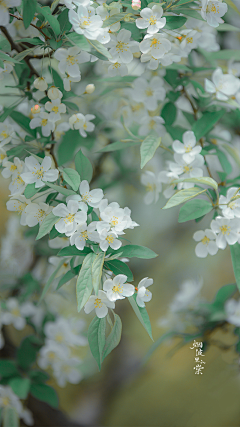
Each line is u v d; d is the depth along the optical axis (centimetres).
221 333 186
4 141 152
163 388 272
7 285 182
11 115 154
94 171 196
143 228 281
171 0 145
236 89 155
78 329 183
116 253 141
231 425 244
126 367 277
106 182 201
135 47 146
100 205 141
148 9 142
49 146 160
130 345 297
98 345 139
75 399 271
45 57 154
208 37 158
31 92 155
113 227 140
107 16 145
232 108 162
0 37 151
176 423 253
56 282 164
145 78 161
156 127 159
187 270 339
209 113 155
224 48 177
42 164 142
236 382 241
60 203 142
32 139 154
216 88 155
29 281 182
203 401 258
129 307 309
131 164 203
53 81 151
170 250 306
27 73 155
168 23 145
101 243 139
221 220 145
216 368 239
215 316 177
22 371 171
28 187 142
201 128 154
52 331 176
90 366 270
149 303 331
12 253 196
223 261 362
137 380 275
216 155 160
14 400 167
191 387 268
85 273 138
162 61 147
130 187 211
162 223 285
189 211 144
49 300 201
